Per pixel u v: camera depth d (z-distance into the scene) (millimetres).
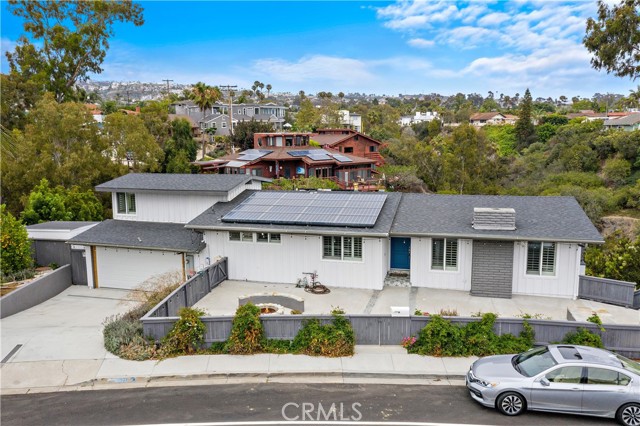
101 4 57000
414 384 13258
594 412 11156
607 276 23125
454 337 14852
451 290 20703
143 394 12836
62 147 42188
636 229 38781
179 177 26922
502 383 11570
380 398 12422
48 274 23094
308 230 20438
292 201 23844
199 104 76500
